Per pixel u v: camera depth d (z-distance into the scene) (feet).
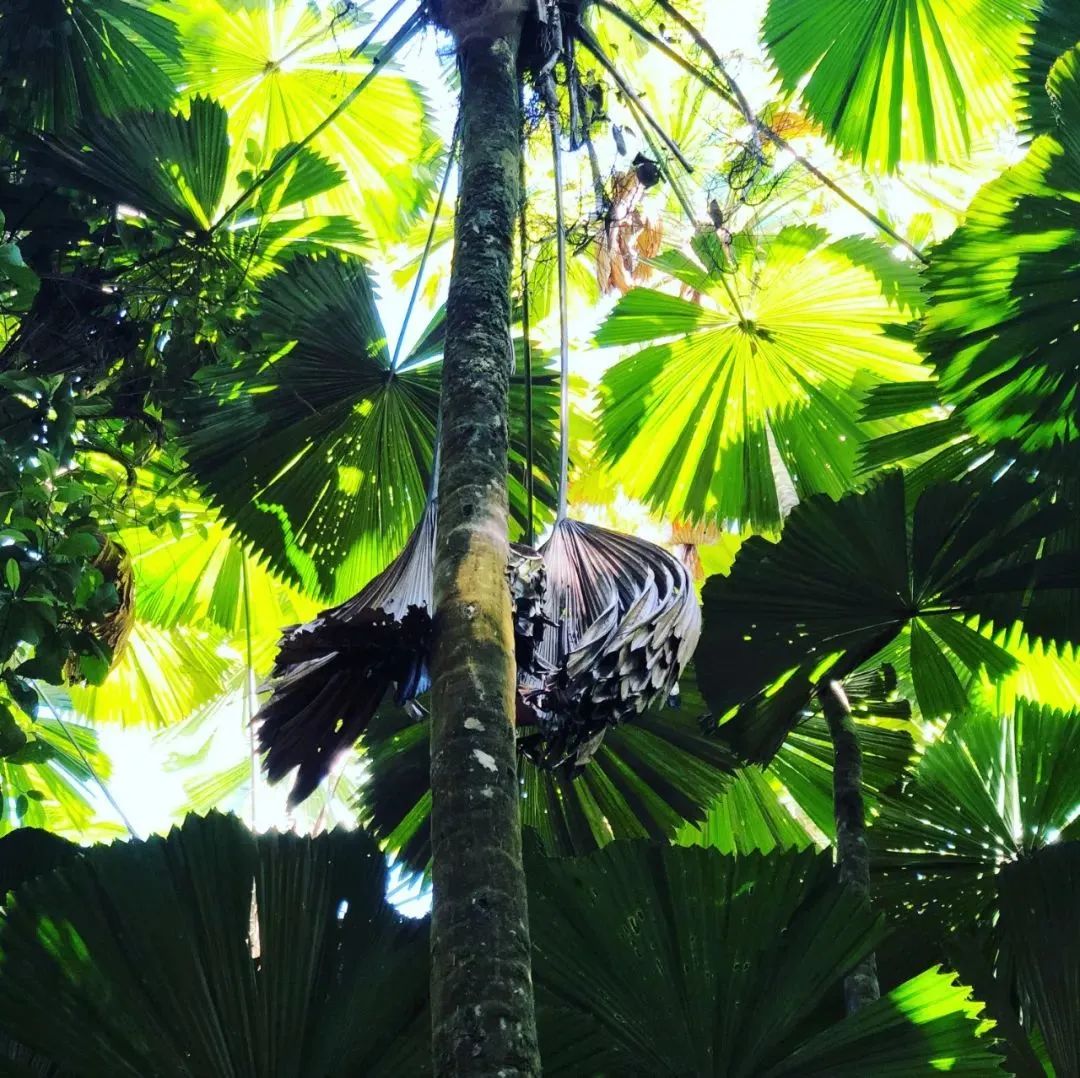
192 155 12.00
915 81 13.47
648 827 12.28
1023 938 9.34
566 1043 7.59
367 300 11.83
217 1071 6.97
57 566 9.03
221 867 7.50
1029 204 8.96
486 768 5.20
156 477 13.71
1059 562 9.98
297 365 11.91
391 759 12.31
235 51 15.87
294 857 7.72
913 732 14.42
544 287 15.28
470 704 5.42
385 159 16.89
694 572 19.19
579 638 7.12
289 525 12.47
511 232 8.39
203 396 12.12
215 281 12.35
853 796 10.88
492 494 6.51
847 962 7.86
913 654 11.18
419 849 12.31
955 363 9.87
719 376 13.93
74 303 12.45
